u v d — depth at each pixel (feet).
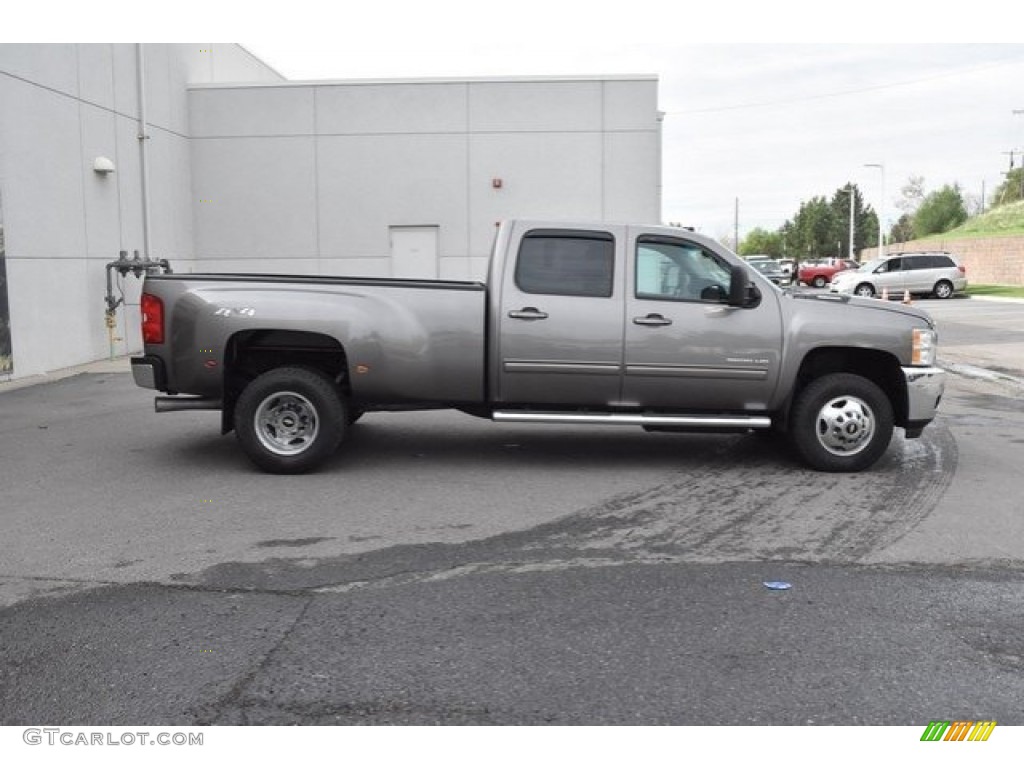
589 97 63.82
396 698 12.89
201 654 14.24
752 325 25.49
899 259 120.57
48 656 14.17
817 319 25.57
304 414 25.76
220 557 18.72
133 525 20.89
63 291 49.32
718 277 25.86
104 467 26.66
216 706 12.67
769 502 23.07
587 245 25.72
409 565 18.29
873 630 15.20
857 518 21.63
